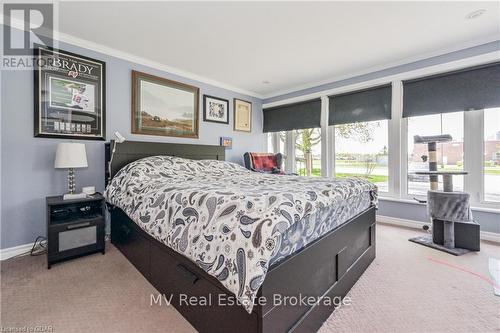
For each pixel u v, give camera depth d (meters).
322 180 2.02
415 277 1.80
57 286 1.66
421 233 2.80
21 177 2.16
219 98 3.87
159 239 1.46
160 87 3.11
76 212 2.24
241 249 0.95
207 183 1.86
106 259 2.11
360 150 3.53
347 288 1.60
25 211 2.18
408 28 2.28
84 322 1.31
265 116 4.62
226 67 3.23
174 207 1.42
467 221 2.25
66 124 2.39
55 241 1.96
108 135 2.67
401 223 3.11
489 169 2.58
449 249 2.29
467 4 1.93
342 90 3.55
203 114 3.66
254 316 0.94
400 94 3.06
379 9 1.98
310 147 4.14
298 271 1.12
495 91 2.43
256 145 4.54
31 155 2.21
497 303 1.48
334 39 2.48
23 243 2.18
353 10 2.00
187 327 1.27
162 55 2.86
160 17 2.08
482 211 2.56
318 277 1.28
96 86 2.58
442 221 2.39
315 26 2.23
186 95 3.40
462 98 2.62
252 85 4.01
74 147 2.13
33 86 2.21
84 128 2.50
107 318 1.34
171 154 3.09
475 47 2.53
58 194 2.35
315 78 3.67
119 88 2.75
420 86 2.89
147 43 2.56
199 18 2.10
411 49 2.71
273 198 1.13
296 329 1.09
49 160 2.30
